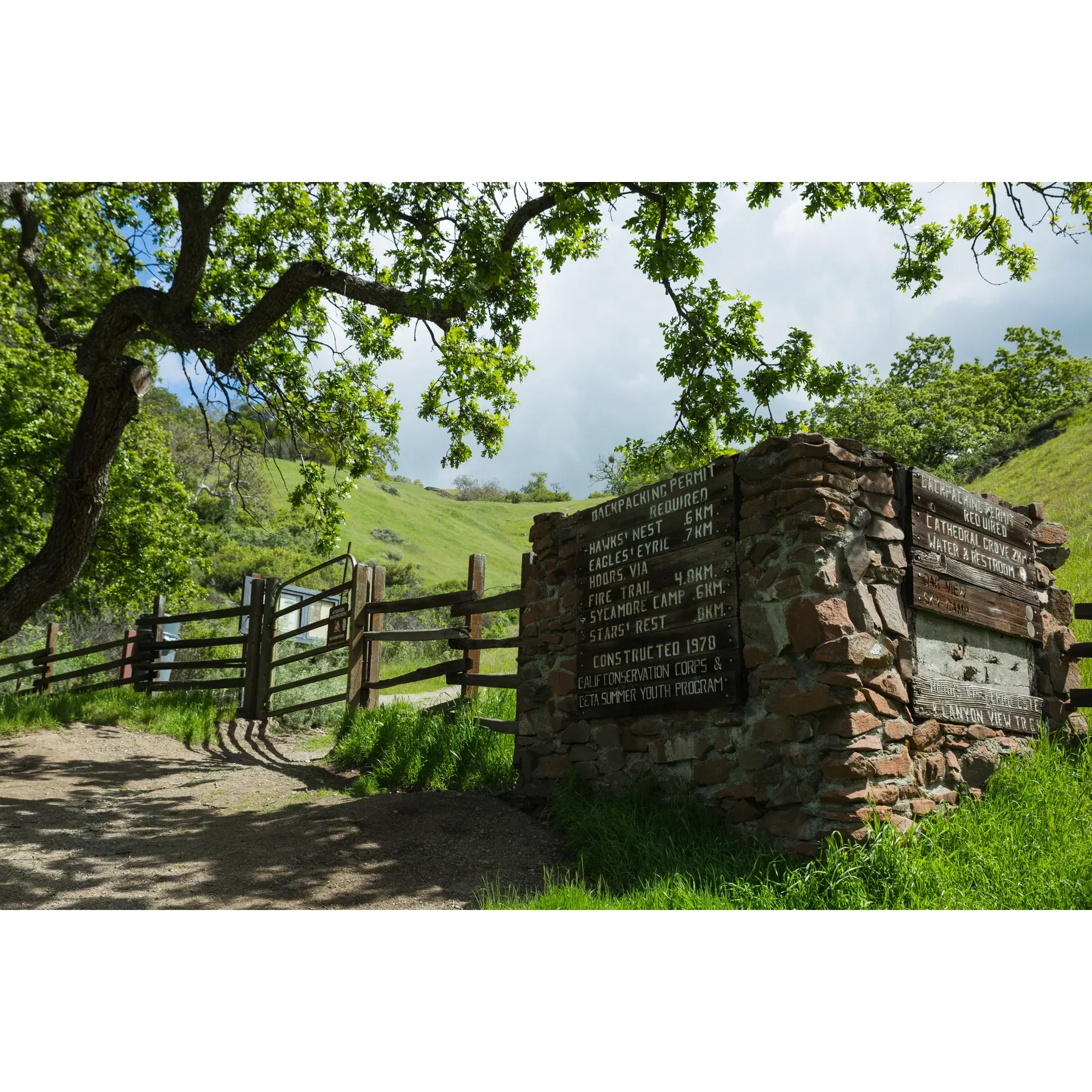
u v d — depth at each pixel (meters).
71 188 12.88
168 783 8.09
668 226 10.31
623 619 6.68
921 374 58.31
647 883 4.79
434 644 21.89
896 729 5.23
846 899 4.32
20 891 4.86
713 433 10.92
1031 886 4.43
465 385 9.92
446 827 6.26
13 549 16.73
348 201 11.12
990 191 10.05
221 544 37.78
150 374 9.78
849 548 5.37
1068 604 7.26
